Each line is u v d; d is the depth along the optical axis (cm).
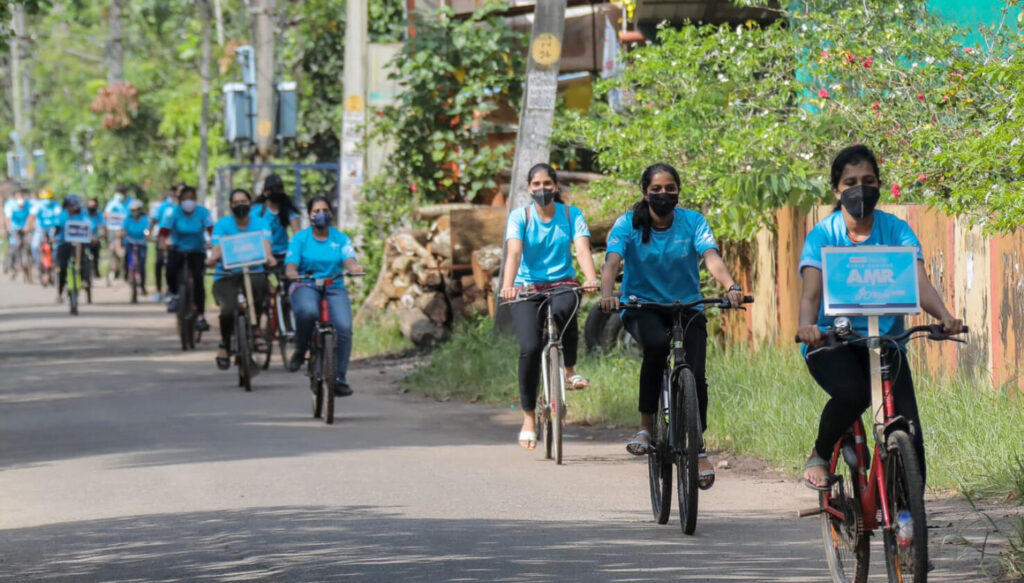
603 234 4500
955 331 1611
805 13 4028
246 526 2206
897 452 1554
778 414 2972
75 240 7906
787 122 3800
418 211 5341
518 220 2909
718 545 2045
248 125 7738
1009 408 2631
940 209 2969
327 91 8988
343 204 6331
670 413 2216
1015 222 2455
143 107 12719
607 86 4403
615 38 5494
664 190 2280
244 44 10706
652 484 2298
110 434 3431
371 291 5859
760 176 3594
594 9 5922
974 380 2864
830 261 1616
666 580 1795
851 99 3628
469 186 5944
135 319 7138
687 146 4044
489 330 4556
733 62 4072
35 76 15812
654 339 2256
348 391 3556
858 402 1673
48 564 1972
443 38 5841
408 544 2039
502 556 1948
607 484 2642
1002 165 2642
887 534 1571
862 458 1688
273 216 4841
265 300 4500
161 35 13375
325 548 2017
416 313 5159
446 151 5878
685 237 2308
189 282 5572
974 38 3856
